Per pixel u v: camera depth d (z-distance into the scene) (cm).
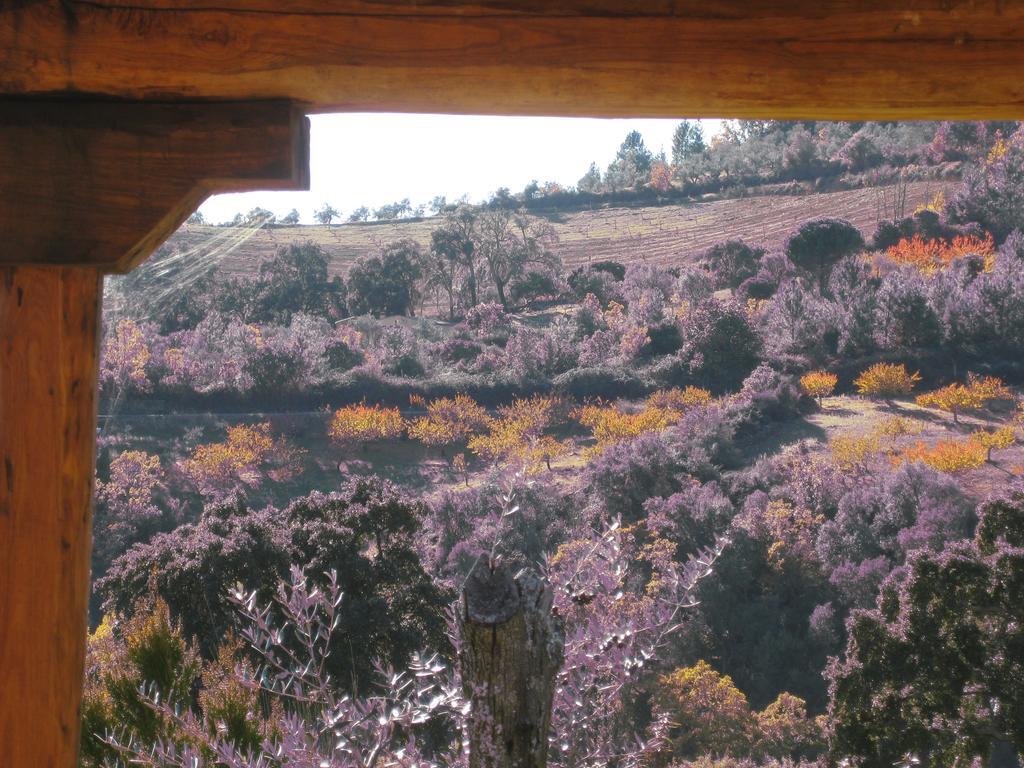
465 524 2134
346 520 1479
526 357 5222
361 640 1259
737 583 2394
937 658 1178
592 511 2888
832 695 1238
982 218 7069
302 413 4650
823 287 6303
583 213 10019
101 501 3219
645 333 5228
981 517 1272
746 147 10594
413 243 7981
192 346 5203
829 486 2922
